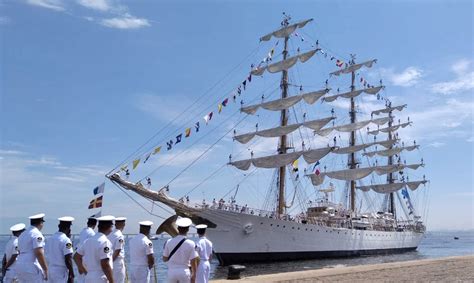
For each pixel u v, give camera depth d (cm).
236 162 5688
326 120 5959
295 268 4488
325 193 6850
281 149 5809
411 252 8538
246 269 4366
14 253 1285
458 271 2758
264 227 4791
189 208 4325
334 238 5800
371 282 2222
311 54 5816
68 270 1208
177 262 1073
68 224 1245
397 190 8344
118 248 1192
